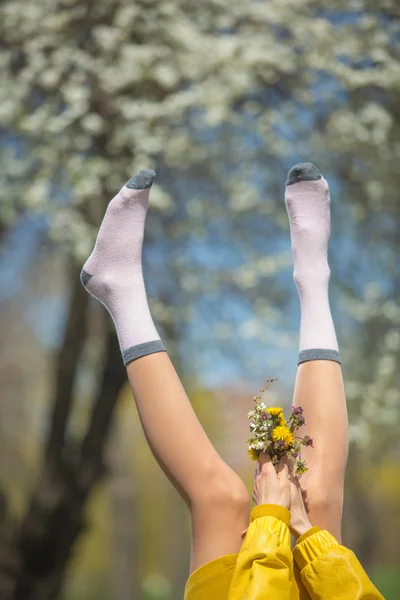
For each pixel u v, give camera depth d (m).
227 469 2.57
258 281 6.15
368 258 6.37
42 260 7.68
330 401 2.66
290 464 2.56
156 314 5.80
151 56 5.38
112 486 19.66
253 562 2.30
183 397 2.59
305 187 2.90
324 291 2.82
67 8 5.54
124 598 19.53
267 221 6.45
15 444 14.80
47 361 15.53
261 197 6.28
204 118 5.29
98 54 5.63
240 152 6.12
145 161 5.38
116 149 5.55
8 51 5.72
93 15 5.52
